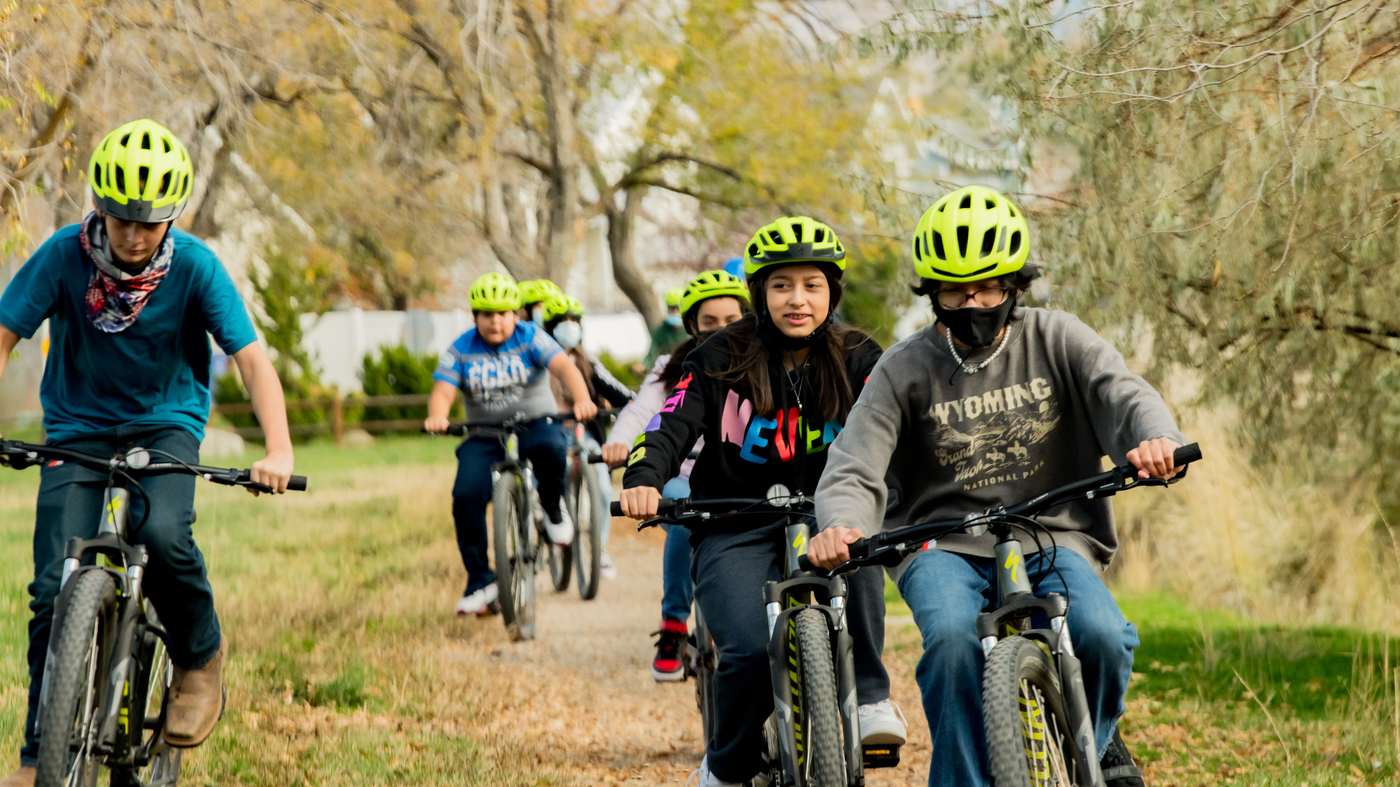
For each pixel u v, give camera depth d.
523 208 39.81
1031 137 14.23
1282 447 15.70
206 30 26.81
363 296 77.81
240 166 48.03
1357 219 12.23
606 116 44.28
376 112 36.50
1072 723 6.40
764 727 8.03
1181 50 12.39
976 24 14.48
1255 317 13.37
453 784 9.91
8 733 10.30
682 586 13.42
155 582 8.01
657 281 69.31
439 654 14.77
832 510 7.11
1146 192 13.14
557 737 11.80
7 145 22.22
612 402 19.23
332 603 17.30
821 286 8.20
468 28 30.64
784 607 7.68
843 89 39.88
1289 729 11.44
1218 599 19.03
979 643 6.68
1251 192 12.36
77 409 8.16
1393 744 10.87
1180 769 10.40
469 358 16.58
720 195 44.75
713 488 8.46
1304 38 11.91
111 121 24.89
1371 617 16.88
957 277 6.94
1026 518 6.79
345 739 11.03
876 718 7.84
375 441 55.03
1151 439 6.52
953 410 7.30
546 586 20.69
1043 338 7.28
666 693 13.69
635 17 36.88
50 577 7.65
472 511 16.64
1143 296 13.77
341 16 30.06
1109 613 6.77
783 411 8.27
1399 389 14.10
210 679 8.51
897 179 16.30
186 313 8.15
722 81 39.03
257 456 45.41
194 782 9.66
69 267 7.95
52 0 21.73
